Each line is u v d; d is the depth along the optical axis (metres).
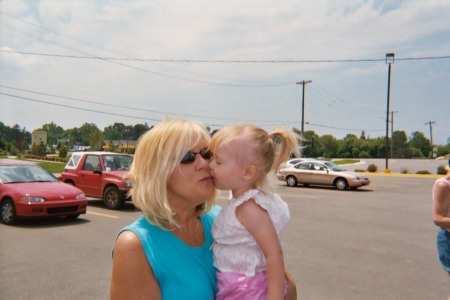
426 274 5.44
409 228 8.81
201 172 1.62
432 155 97.62
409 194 16.45
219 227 1.72
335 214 10.80
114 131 118.31
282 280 1.57
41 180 9.66
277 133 1.76
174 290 1.47
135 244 1.44
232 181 1.64
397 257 6.32
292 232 8.29
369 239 7.63
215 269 1.72
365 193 16.81
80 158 12.12
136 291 1.42
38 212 8.52
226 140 1.64
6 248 6.70
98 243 7.10
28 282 5.01
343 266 5.79
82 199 9.27
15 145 84.19
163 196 1.52
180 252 1.55
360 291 4.76
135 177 1.60
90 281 5.06
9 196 8.70
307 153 86.00
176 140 1.55
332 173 18.61
